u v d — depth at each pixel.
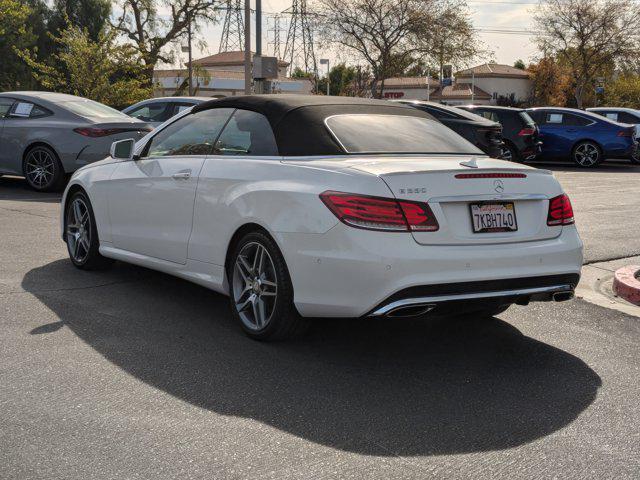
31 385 3.55
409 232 3.71
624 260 7.12
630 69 46.28
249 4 25.27
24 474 2.70
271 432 3.12
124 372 3.77
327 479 2.72
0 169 11.50
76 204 6.08
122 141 5.48
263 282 4.24
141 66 31.27
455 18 39.06
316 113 4.45
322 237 3.79
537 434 3.18
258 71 20.08
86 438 3.01
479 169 3.93
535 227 4.09
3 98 11.61
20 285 5.47
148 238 5.22
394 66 39.69
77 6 45.81
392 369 3.96
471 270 3.78
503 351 4.34
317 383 3.71
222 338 4.39
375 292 3.67
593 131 19.75
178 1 46.25
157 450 2.92
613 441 3.13
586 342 4.57
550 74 77.19
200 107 5.12
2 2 31.03
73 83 30.22
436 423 3.27
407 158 4.20
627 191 13.43
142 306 5.04
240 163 4.45
